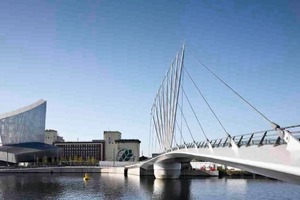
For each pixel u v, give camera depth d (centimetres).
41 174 15350
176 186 9325
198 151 5694
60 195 7400
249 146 3475
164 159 11331
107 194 7562
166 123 11750
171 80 11212
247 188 8762
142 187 9019
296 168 2225
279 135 2869
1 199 6825
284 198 6831
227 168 15262
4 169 16450
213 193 7712
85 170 16938
